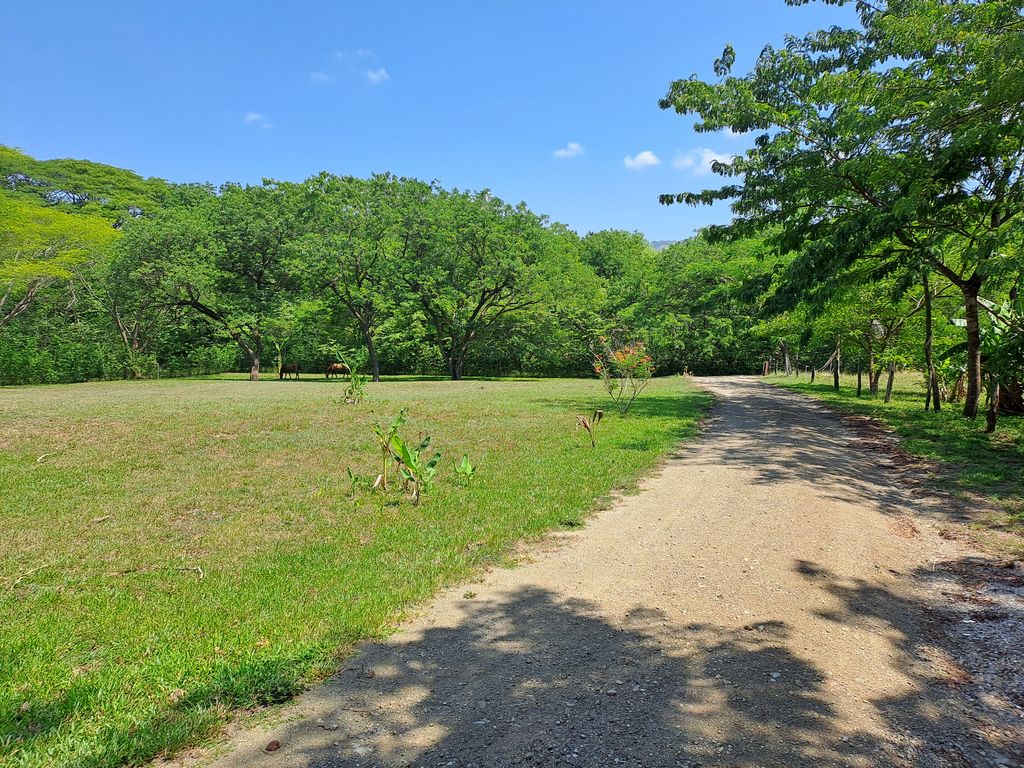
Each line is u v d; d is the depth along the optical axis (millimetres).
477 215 35281
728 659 3533
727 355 48031
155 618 4016
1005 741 2789
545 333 41562
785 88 14398
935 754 2680
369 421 13977
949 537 5953
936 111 9984
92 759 2578
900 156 11570
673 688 3215
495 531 5980
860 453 10633
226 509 6879
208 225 35812
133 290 33125
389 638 3828
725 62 14133
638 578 4844
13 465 8961
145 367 36156
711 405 19031
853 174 11977
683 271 45875
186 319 38062
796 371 39031
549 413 15859
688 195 15555
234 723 2910
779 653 3607
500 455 10008
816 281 13883
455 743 2750
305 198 35094
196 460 9562
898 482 8398
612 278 57719
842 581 4762
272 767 2578
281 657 3469
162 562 5172
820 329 21281
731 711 2998
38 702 3014
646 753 2670
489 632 3914
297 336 37688
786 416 16000
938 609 4312
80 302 35688
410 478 7086
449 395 21969
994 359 12039
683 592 4547
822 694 3164
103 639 3730
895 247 15117
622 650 3650
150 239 33031
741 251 40375
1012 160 11359
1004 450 10164
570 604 4355
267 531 6051
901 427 13078
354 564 5090
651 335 44844
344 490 7730
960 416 14719
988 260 10555
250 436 11703
